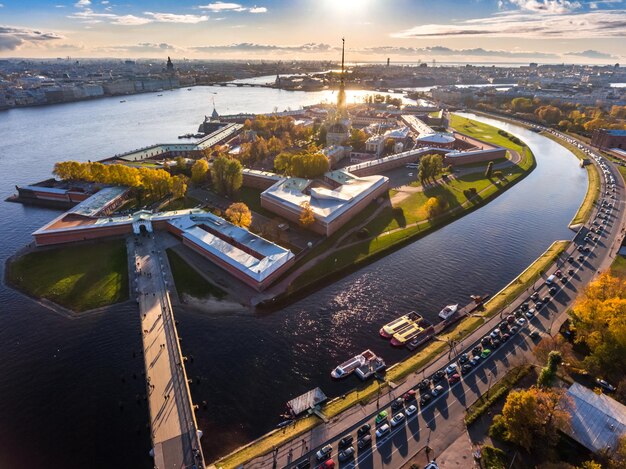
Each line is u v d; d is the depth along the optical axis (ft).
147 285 503.61
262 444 311.88
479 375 373.40
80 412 345.10
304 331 442.09
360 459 297.94
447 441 311.47
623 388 336.70
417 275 550.77
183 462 297.74
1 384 373.20
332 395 363.35
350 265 561.02
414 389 359.87
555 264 558.97
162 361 388.57
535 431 300.20
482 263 581.12
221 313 462.19
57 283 513.04
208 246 559.79
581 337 394.93
